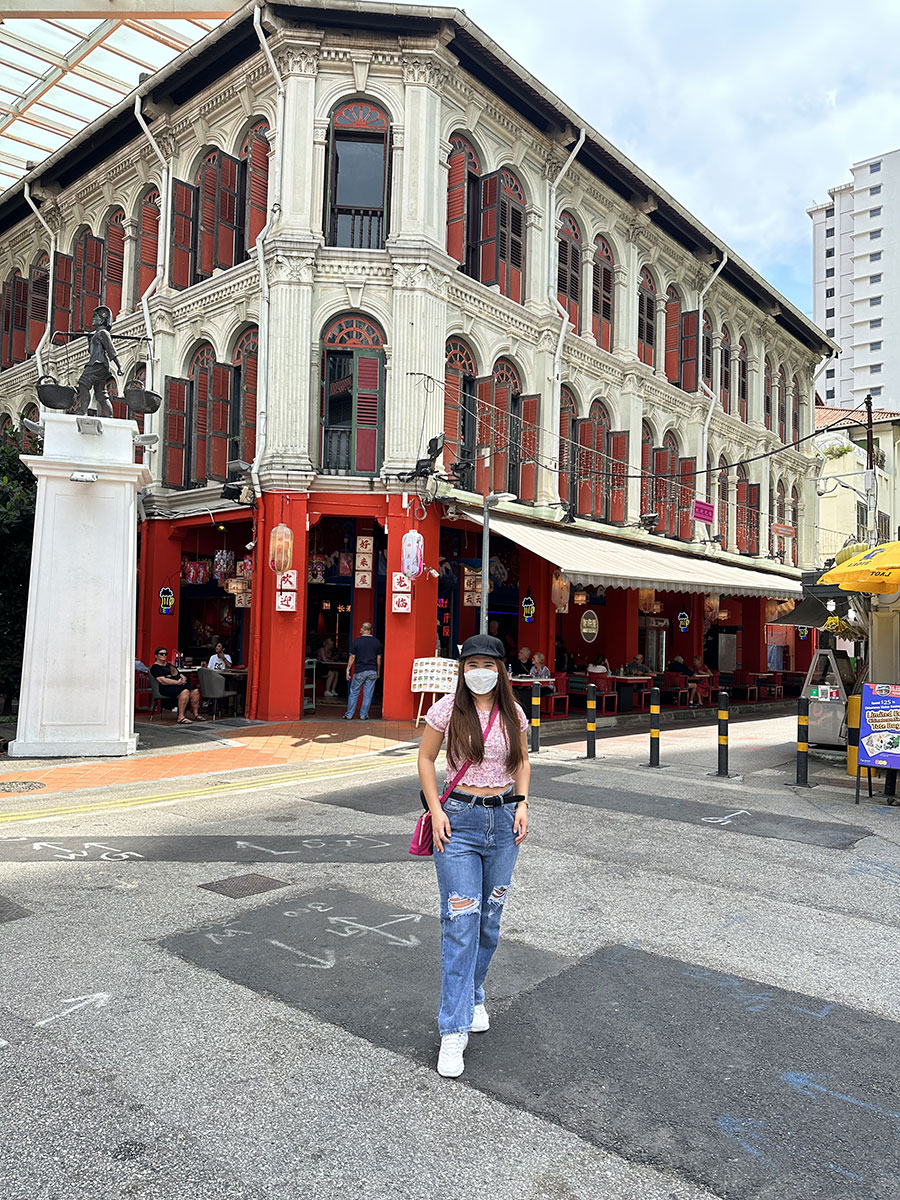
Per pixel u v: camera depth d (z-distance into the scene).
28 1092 3.02
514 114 16.86
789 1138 2.83
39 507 10.51
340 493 14.67
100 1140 2.73
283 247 14.53
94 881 5.52
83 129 18.59
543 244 17.80
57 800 8.05
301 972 4.12
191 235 17.55
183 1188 2.51
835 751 11.80
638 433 20.56
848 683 12.20
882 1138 2.85
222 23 14.78
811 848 6.88
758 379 26.83
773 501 28.22
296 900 5.21
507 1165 2.65
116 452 10.86
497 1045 3.44
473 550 17.97
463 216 15.49
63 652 10.53
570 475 18.47
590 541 17.53
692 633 23.05
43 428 10.72
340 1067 3.22
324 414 15.06
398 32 14.78
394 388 14.66
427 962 4.27
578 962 4.36
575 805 8.34
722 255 23.58
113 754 10.61
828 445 34.47
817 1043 3.54
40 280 22.44
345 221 15.39
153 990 3.89
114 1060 3.25
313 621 18.62
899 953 4.60
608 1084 3.15
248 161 16.00
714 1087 3.15
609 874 5.98
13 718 13.31
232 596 19.17
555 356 17.67
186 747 11.49
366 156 15.45
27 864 5.89
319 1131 2.81
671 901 5.41
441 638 17.80
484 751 3.31
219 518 15.81
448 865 3.24
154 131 17.66
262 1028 3.53
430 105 15.07
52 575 10.52
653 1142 2.79
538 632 17.20
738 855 6.60
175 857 6.15
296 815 7.64
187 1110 2.91
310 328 14.64
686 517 22.19
